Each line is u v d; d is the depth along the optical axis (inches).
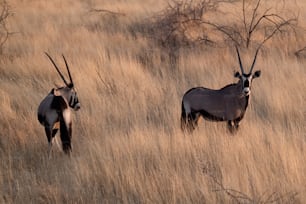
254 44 1102.4
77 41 1162.0
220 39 1151.0
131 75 879.1
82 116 699.4
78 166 551.8
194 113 644.1
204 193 474.0
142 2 1695.4
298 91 796.0
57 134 653.3
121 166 536.1
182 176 515.2
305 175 514.6
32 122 679.1
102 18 1421.0
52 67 928.3
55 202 492.1
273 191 485.7
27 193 502.3
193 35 1157.1
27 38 1187.9
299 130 640.4
